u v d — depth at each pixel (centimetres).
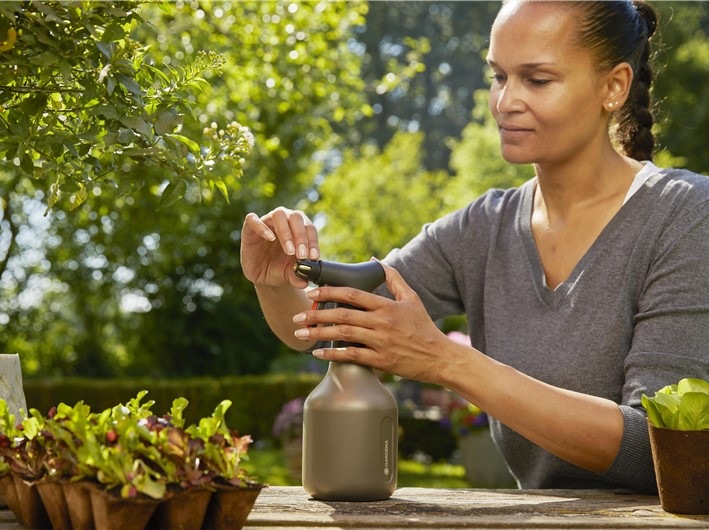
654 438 110
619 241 144
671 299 134
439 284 168
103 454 85
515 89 138
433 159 2262
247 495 88
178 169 118
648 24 158
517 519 102
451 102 2308
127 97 116
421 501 114
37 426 97
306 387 959
